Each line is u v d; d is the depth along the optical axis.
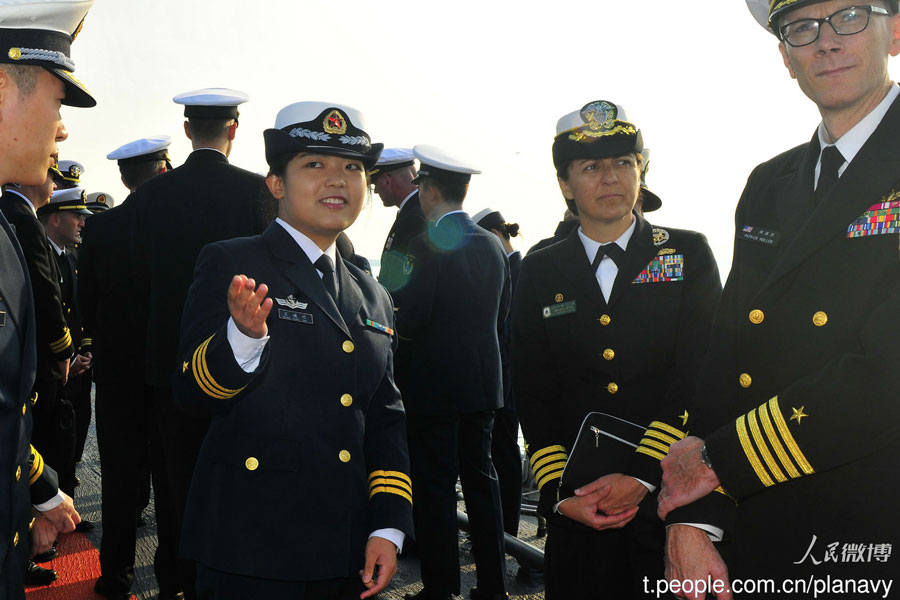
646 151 3.48
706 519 1.71
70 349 4.07
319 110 2.01
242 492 1.85
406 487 2.03
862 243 1.61
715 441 1.68
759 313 1.74
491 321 3.65
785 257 1.69
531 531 4.69
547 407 2.45
